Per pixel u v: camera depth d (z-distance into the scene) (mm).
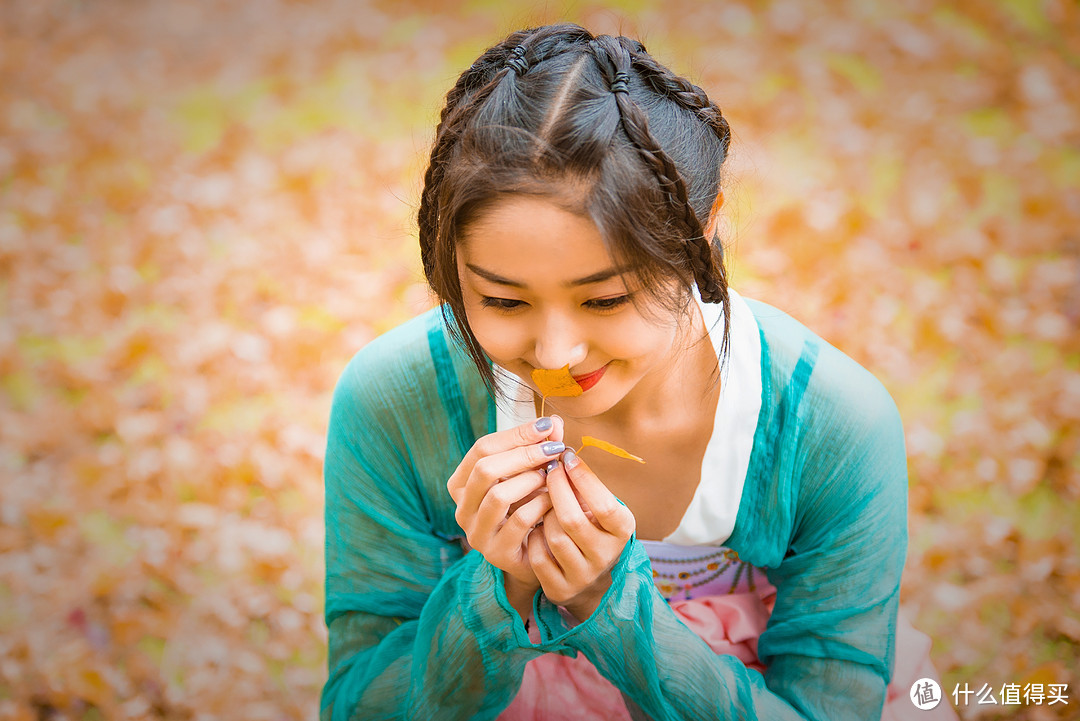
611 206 1408
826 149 5465
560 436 1744
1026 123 5473
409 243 5234
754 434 2018
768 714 1998
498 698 2039
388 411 2102
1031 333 4414
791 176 5301
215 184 5758
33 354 4824
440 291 1709
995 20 6105
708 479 2064
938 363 4348
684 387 1971
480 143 1481
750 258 4863
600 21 6465
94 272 5258
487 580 1905
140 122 6281
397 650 2113
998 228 4906
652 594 1926
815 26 6301
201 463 4227
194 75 6633
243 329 4859
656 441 2039
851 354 4418
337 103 6254
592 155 1414
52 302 5102
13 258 5367
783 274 4789
